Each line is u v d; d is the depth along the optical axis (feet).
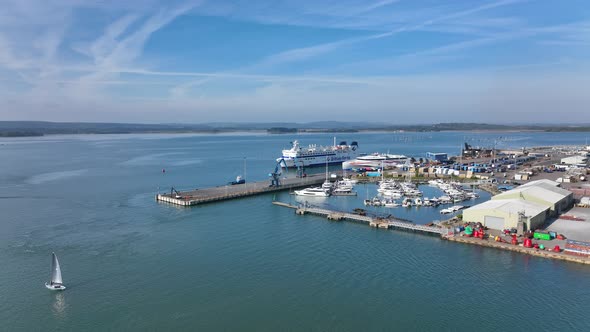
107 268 215.92
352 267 215.72
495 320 160.97
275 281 199.21
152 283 197.36
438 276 201.46
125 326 159.94
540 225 267.18
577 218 284.41
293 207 370.53
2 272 210.38
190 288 191.72
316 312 169.27
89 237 270.67
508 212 260.42
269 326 159.33
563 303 171.73
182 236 274.16
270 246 252.42
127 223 309.63
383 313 167.84
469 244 247.70
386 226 292.40
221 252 241.14
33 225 300.81
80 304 176.86
